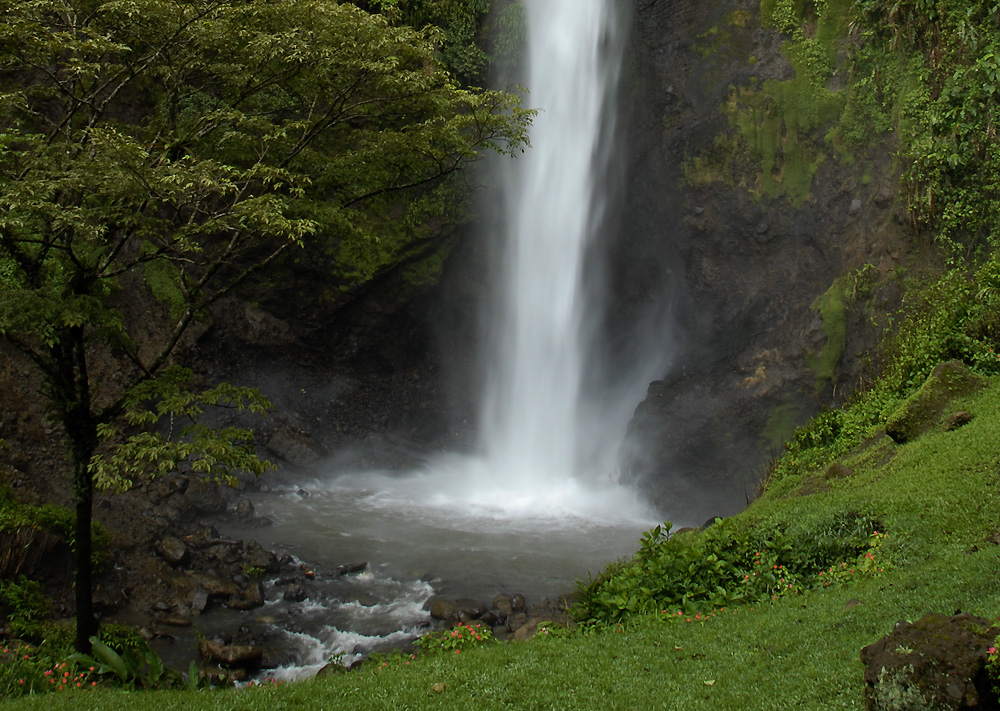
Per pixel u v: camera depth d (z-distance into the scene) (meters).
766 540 8.52
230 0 9.73
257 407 9.42
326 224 9.94
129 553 12.09
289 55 9.54
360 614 11.20
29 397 14.20
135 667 8.07
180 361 17.58
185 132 9.91
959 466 8.45
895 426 10.14
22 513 10.84
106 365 16.17
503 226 20.44
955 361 10.33
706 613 7.54
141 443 8.48
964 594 5.71
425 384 21.00
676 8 17.97
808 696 4.91
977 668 3.80
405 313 20.27
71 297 8.16
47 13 9.46
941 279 12.91
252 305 18.88
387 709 5.58
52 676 7.69
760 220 16.52
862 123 15.30
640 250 18.94
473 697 5.70
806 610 6.55
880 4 15.16
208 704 5.95
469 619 10.77
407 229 19.55
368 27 9.52
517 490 18.03
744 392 15.60
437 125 10.50
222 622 10.85
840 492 9.37
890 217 14.30
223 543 13.05
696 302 17.55
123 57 10.18
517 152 20.20
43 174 7.89
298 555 13.46
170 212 16.44
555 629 8.19
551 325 20.38
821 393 14.53
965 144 13.32
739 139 16.77
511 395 20.92
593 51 19.31
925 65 14.44
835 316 14.61
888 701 3.89
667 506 15.68
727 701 5.16
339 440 19.36
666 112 17.97
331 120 10.49
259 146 10.64
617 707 5.33
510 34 20.00
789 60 16.53
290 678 9.29
